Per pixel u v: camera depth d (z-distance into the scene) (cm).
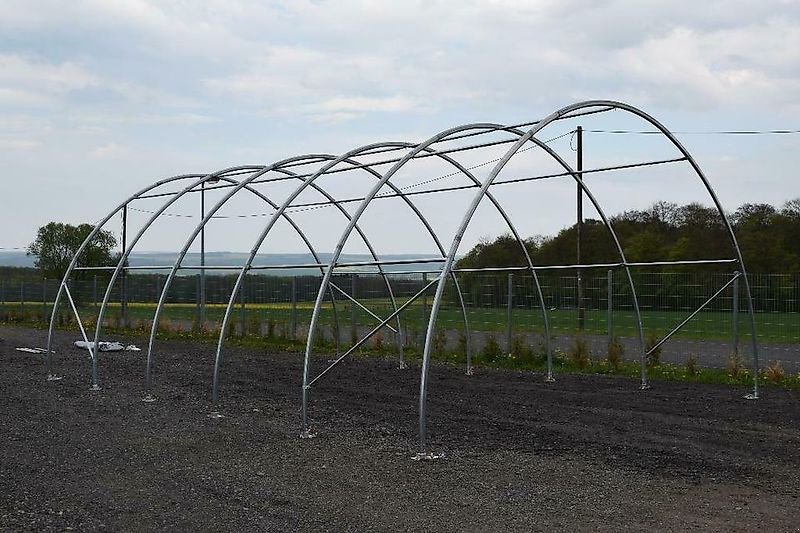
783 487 697
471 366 1516
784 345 1939
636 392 1224
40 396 1171
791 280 2009
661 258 2870
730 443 869
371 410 1064
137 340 2155
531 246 3022
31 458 794
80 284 3472
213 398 1109
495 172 837
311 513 616
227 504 640
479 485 695
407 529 578
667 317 2169
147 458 795
